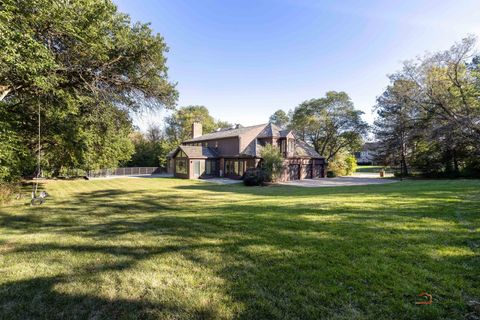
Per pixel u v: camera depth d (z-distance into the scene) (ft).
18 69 21.80
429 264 10.62
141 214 25.09
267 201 31.37
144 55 33.12
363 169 158.81
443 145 71.46
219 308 8.09
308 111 113.80
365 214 20.33
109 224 20.17
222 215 22.24
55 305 8.53
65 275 10.61
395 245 12.98
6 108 32.09
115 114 38.04
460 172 79.56
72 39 26.23
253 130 91.45
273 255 12.24
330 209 22.88
